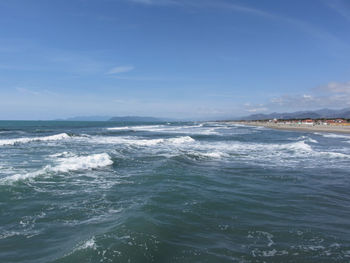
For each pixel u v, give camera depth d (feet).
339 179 31.35
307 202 22.31
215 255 13.01
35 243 13.99
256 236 15.35
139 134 118.62
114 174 31.55
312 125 221.87
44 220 17.26
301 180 30.66
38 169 33.88
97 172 32.50
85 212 18.75
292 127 217.97
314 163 42.29
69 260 12.03
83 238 14.33
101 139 86.84
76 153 49.19
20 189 24.04
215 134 123.13
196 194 23.72
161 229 15.60
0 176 29.60
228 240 14.75
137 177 30.07
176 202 21.25
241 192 24.97
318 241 14.85
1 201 20.77
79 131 135.03
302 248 13.97
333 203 22.17
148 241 13.96
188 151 54.34
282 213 19.43
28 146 61.67
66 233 15.23
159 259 12.42
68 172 31.89
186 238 14.79
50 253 12.84
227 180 29.96
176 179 29.55
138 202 20.97
